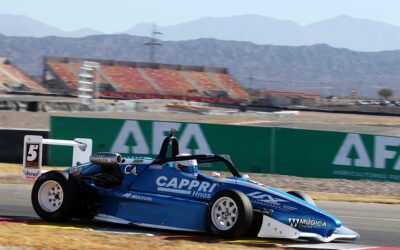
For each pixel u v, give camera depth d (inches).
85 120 1609.3
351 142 1537.9
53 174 737.6
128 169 747.4
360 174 1531.7
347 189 1403.8
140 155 1584.6
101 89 7258.9
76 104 3799.2
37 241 592.4
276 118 4306.1
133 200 725.9
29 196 1042.1
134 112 4030.5
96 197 747.4
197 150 1582.2
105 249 577.6
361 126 3390.7
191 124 1583.4
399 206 1192.8
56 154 1592.0
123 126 1598.2
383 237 784.3
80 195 735.7
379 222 934.4
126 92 6968.5
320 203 1176.2
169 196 714.2
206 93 7765.8
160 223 709.3
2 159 1600.6
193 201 698.2
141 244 604.4
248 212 657.0
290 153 1558.8
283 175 1542.8
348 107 7647.6
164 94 7406.5
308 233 682.8
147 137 1585.9
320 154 1547.7
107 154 749.9
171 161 734.5
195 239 668.7
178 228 699.4
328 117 4877.0
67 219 738.8
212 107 5452.8
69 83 7460.6
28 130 1604.3
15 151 1599.4
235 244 647.1
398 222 943.0
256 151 1568.7
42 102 3631.9
